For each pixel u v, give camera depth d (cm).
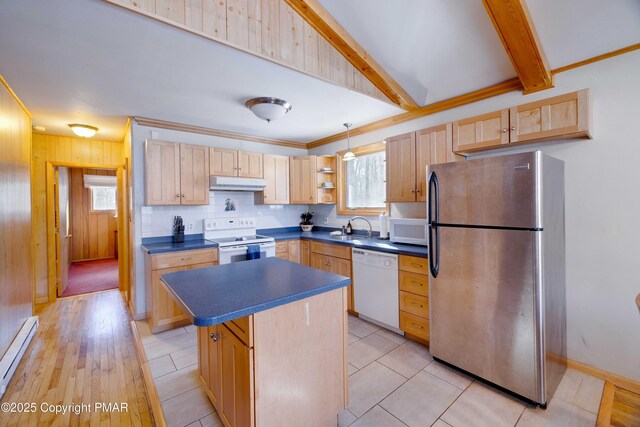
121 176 447
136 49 189
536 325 181
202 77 231
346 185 439
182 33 171
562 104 207
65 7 147
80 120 338
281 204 473
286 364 144
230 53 194
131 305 363
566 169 224
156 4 151
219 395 169
